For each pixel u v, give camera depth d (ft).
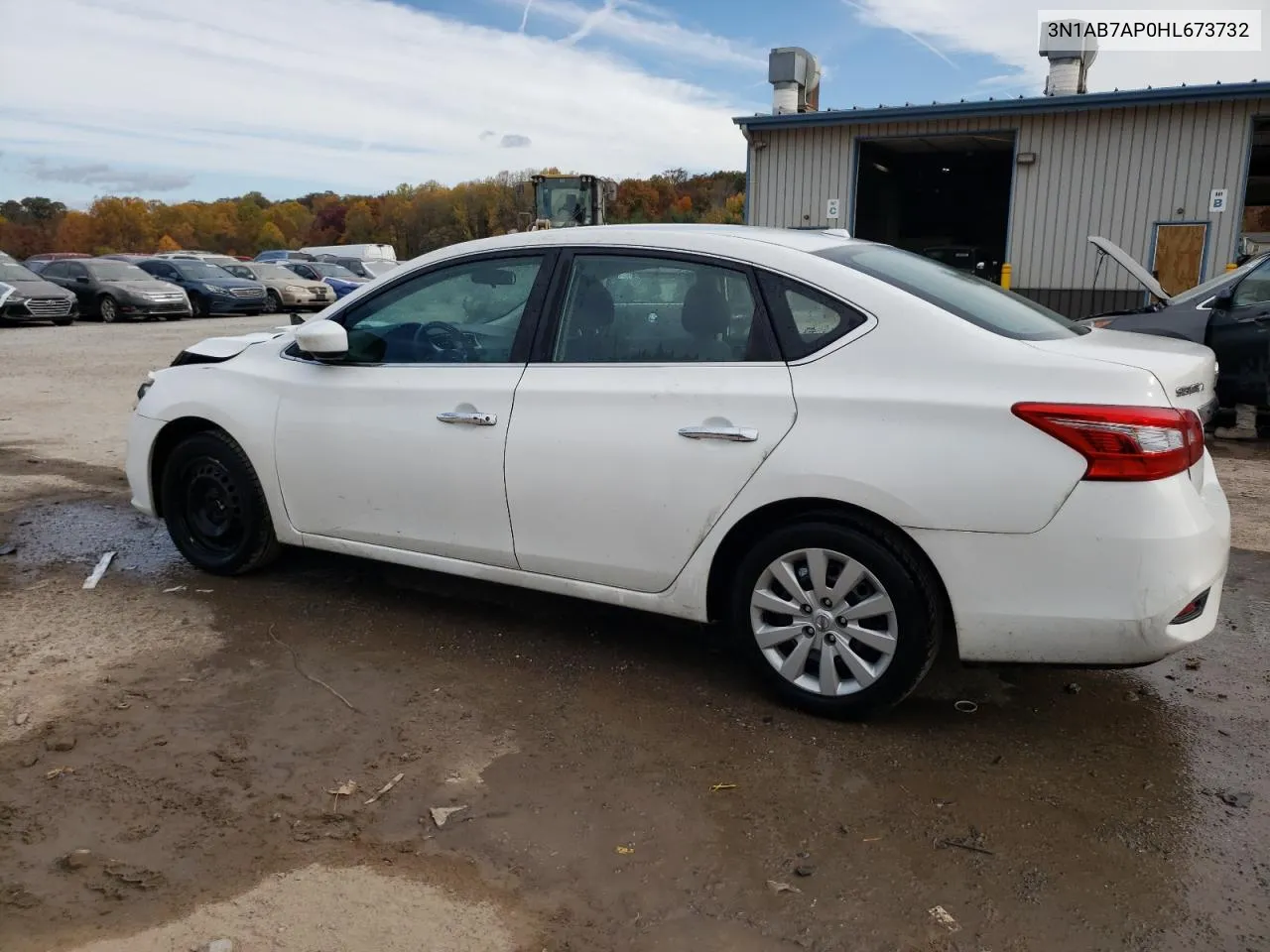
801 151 60.80
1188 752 10.28
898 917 7.73
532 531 12.01
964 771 9.89
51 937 7.39
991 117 55.83
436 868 8.30
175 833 8.72
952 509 9.58
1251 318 25.86
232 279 85.30
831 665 10.64
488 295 12.57
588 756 10.13
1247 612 14.21
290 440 13.84
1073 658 9.59
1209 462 11.19
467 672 12.11
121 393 36.81
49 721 10.71
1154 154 52.65
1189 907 7.84
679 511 10.94
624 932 7.55
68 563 16.15
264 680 11.80
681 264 11.30
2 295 69.05
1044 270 56.13
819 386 10.21
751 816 9.08
